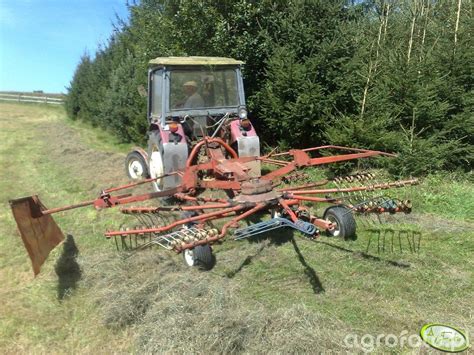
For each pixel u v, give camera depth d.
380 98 8.00
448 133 7.93
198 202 5.96
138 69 12.56
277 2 9.17
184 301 4.11
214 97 7.12
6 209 7.38
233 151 6.56
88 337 4.00
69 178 9.15
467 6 8.91
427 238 5.51
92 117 17.66
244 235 4.46
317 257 5.02
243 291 4.42
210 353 3.51
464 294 4.27
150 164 7.66
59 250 5.64
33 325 4.18
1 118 20.08
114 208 7.09
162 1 10.12
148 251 5.34
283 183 7.17
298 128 8.58
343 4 9.02
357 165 8.12
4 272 5.20
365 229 5.76
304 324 3.71
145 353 3.62
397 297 4.24
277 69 8.55
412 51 8.99
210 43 9.34
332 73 8.33
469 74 7.89
